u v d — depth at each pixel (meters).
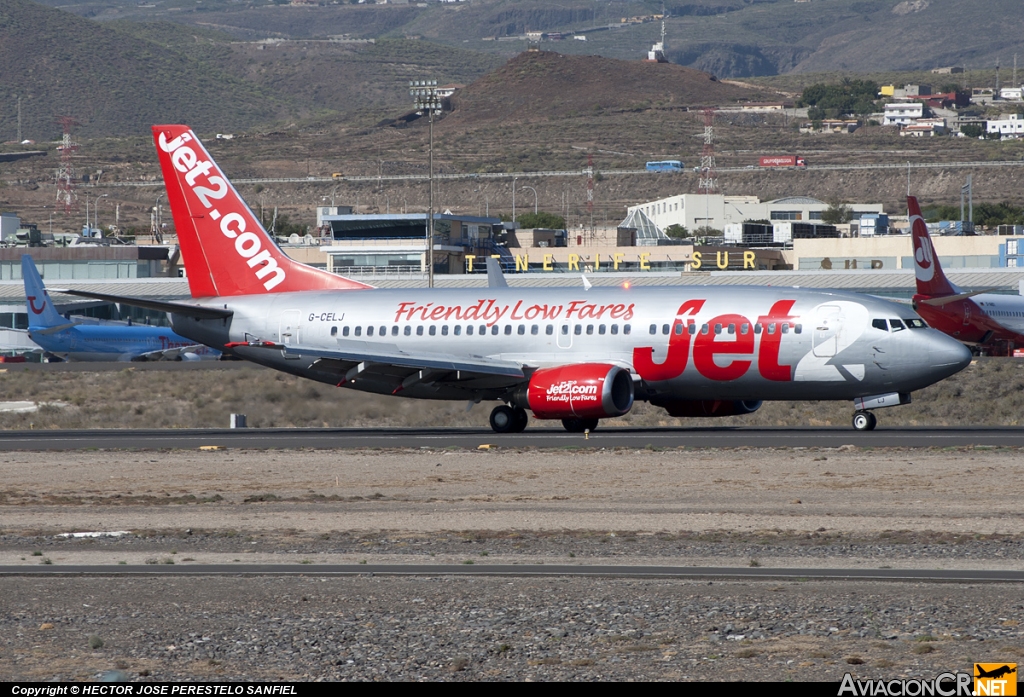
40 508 113.44
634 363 181.25
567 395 175.75
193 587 74.06
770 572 76.62
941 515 101.38
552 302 188.88
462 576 76.81
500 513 105.38
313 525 100.06
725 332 177.25
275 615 66.56
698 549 86.44
